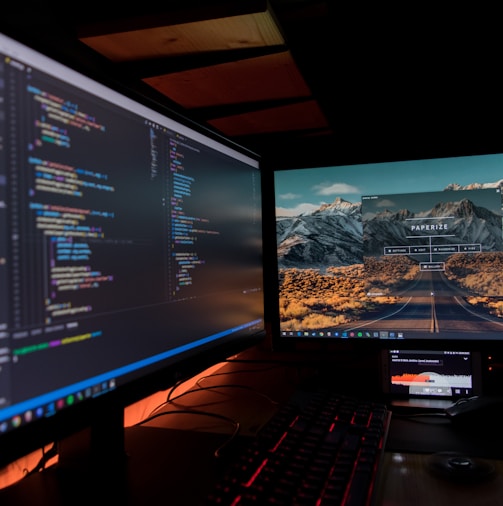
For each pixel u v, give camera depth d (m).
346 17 1.09
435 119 1.26
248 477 0.53
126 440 0.73
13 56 0.44
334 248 1.06
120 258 0.58
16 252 0.43
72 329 0.50
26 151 0.45
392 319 1.02
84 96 0.53
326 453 0.60
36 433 0.44
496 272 0.98
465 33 1.12
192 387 1.05
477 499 0.58
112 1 0.67
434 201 1.02
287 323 1.07
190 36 0.70
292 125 1.19
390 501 0.58
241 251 0.95
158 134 0.68
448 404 0.94
